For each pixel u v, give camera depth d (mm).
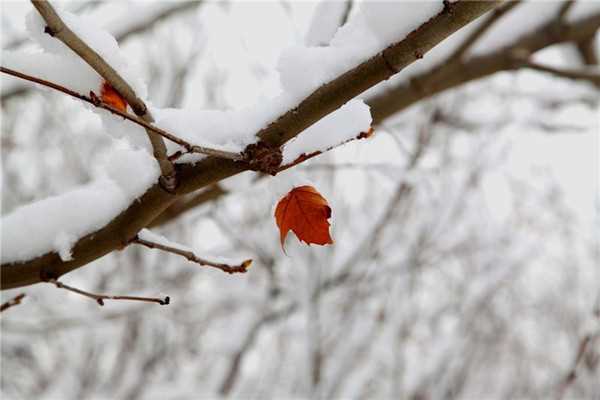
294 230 1069
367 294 4207
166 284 4270
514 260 4836
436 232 4383
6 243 1153
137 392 4602
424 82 2199
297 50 986
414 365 4312
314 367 3832
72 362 4949
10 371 4953
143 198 1091
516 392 5426
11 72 862
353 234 4293
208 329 5051
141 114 944
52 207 1166
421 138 3447
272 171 1004
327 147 1048
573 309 5277
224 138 1008
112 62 912
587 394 4508
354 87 951
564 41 2498
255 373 4844
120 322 4750
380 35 937
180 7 2373
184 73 3758
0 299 1402
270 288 4188
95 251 1143
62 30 816
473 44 2174
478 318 4801
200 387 4543
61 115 4469
